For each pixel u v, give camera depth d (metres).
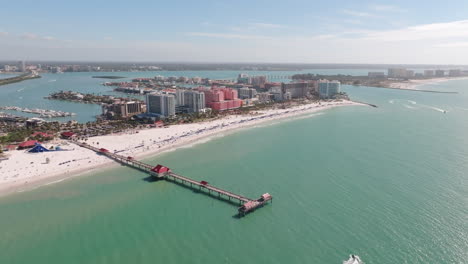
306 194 139.25
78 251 102.19
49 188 149.38
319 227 113.44
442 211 122.06
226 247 103.69
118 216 124.12
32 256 100.06
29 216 123.94
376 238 106.19
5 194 142.38
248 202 129.12
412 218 117.44
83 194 143.62
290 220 118.88
